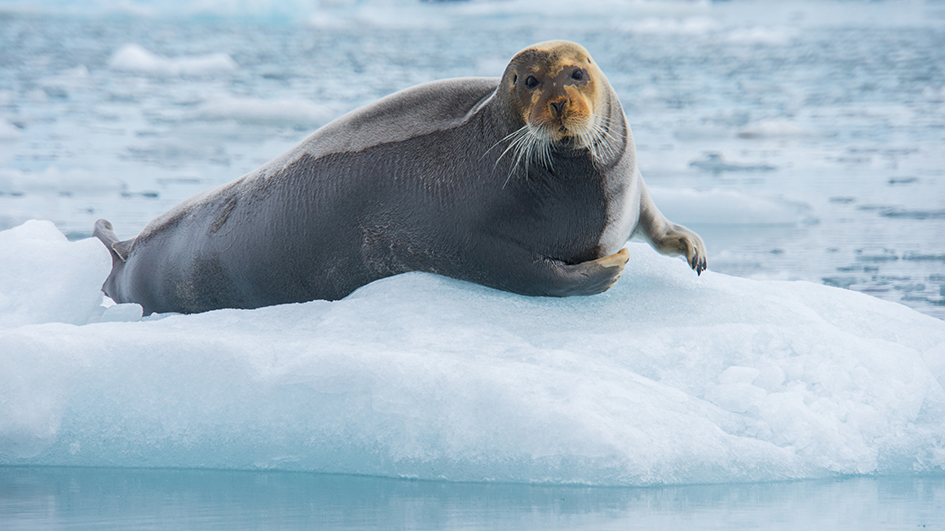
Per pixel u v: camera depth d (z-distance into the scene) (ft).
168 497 35.24
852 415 40.29
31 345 41.32
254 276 53.78
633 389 38.65
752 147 167.84
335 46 431.02
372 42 458.50
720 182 132.87
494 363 39.50
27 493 36.11
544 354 40.57
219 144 163.43
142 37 461.37
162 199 113.39
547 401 36.88
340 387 38.50
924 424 41.55
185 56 370.53
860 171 141.38
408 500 34.19
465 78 51.85
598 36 490.49
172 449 40.14
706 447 36.99
